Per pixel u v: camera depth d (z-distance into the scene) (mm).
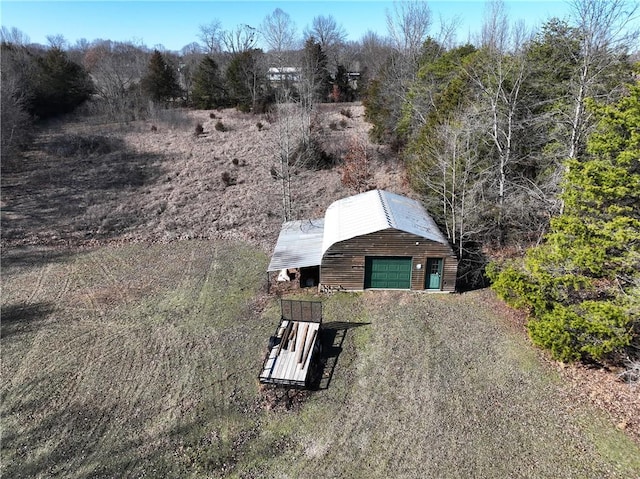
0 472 12523
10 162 40750
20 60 54062
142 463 12680
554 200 21203
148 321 19719
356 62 83312
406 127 37219
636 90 13836
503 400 14523
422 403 14531
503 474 11992
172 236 28984
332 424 13836
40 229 29734
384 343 17625
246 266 24891
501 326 18578
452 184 23547
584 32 20531
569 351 14508
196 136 48500
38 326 19469
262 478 12117
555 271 15891
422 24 47719
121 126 52219
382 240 20562
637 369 14320
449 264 20938
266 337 18281
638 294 13430
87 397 15250
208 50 91375
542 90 25469
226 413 14391
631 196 14234
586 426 13367
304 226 25656
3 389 15680
